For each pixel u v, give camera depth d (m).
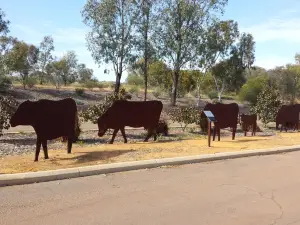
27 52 42.16
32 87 42.12
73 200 6.13
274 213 5.79
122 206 5.91
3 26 30.31
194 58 38.12
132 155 9.98
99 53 33.75
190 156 9.65
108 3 32.50
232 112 14.97
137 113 14.09
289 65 56.75
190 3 36.53
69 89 44.53
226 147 12.01
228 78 45.59
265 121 23.17
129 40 33.66
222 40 40.19
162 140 14.90
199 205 6.08
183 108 19.78
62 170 7.57
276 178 8.05
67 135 10.40
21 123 9.65
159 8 35.09
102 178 7.58
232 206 6.08
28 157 10.33
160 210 5.78
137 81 58.44
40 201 6.04
